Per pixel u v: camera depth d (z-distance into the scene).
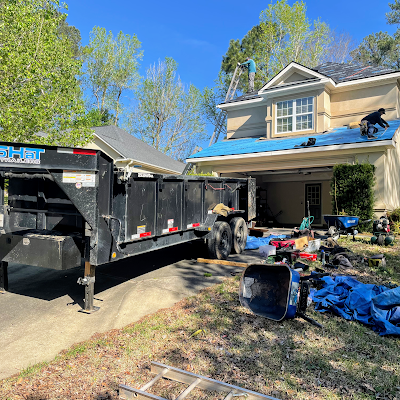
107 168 4.54
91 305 4.77
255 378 3.09
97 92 35.72
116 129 21.59
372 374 3.14
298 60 31.42
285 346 3.71
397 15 39.66
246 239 9.48
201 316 4.55
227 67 34.28
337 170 11.51
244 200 9.86
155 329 4.16
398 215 11.28
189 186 6.98
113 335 4.04
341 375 3.13
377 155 11.28
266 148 13.93
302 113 14.85
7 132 9.64
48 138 10.54
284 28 30.17
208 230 7.35
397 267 6.83
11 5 10.10
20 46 9.99
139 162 17.78
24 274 6.70
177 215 6.50
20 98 9.80
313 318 4.46
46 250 4.34
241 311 4.71
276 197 18.95
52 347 3.77
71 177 4.11
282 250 7.49
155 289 5.66
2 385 3.02
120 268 7.21
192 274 6.70
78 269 7.12
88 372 3.24
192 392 2.92
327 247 8.42
